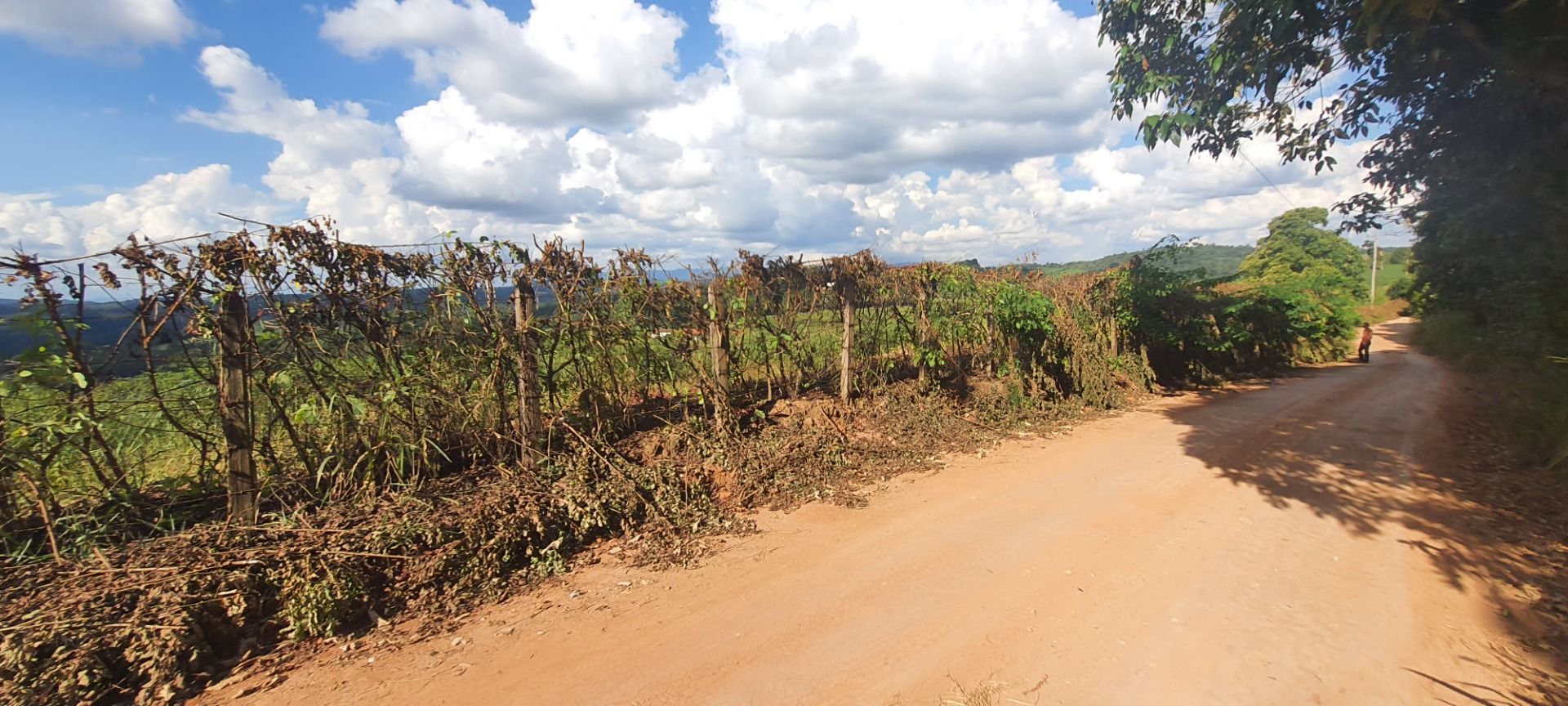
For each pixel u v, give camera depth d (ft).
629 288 22.12
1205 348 50.01
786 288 28.48
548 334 20.06
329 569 13.24
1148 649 11.97
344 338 16.81
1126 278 45.39
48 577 12.42
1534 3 13.53
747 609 13.70
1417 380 51.62
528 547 15.69
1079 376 37.37
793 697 10.70
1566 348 23.07
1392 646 12.03
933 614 13.34
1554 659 11.43
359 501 16.19
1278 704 10.39
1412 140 22.41
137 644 11.03
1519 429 25.44
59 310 13.28
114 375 14.17
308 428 16.57
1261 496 20.77
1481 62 17.48
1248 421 33.50
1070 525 18.19
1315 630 12.61
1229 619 13.06
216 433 15.47
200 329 14.37
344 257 16.39
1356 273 163.22
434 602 13.85
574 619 13.41
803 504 19.93
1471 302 40.78
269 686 11.28
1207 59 19.74
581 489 17.42
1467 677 11.04
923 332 33.06
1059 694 10.65
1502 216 24.06
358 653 12.27
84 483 14.12
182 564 12.81
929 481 22.36
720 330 24.31
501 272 19.17
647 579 15.20
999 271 39.93
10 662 10.28
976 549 16.58
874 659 11.73
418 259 17.74
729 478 20.42
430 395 17.80
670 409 24.35
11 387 12.87
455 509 15.93
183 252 14.28
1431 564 15.52
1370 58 19.17
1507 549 16.10
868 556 16.26
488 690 11.08
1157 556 16.08
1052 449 27.04
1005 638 12.38
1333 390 46.11
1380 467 24.18
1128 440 28.89
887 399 29.91
